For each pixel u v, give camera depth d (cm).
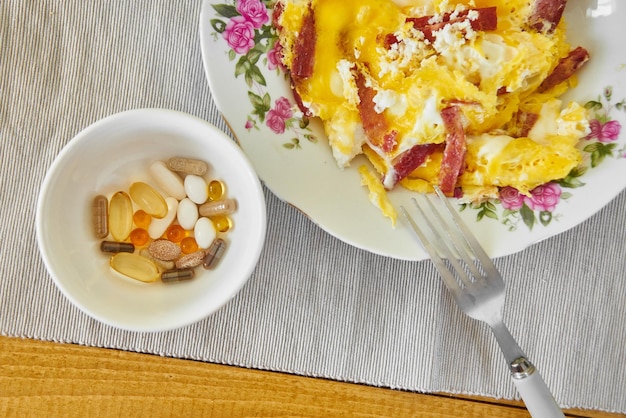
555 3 60
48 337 62
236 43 60
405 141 60
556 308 64
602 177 60
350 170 61
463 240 60
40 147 63
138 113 57
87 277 58
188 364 63
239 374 63
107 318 57
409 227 60
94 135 57
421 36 60
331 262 63
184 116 57
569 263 64
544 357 64
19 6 63
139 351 63
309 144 61
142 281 59
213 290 58
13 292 62
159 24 63
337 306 63
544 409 59
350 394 63
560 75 61
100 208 59
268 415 63
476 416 63
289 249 63
